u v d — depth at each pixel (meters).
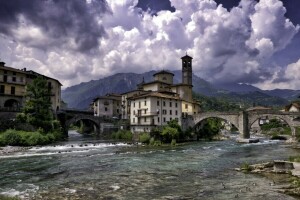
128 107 107.62
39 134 63.50
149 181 27.44
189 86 109.75
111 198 21.25
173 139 73.25
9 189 24.00
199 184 26.05
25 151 51.03
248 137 85.81
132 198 21.28
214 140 90.75
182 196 21.86
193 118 92.44
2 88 75.81
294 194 21.94
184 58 121.75
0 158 42.59
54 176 29.78
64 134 85.50
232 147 64.75
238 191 23.16
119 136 87.69
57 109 94.75
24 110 67.62
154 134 72.62
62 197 21.38
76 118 92.00
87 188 24.42
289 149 59.34
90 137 94.62
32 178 28.69
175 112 87.56
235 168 34.06
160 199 21.03
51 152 50.44
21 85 80.44
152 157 45.78
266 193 22.38
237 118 86.50
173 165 37.44
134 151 54.62
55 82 91.81
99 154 49.00
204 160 42.38
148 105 79.94
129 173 31.67
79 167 35.62
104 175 30.42
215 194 22.39
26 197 21.33
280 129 120.94
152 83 106.38
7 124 62.09
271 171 30.67
